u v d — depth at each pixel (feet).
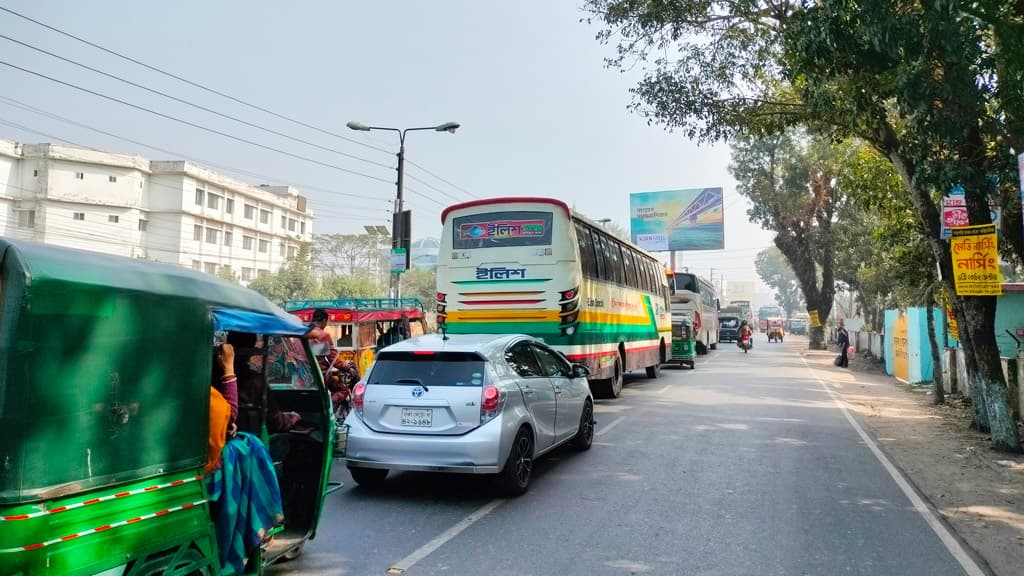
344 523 19.80
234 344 15.88
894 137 35.32
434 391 22.03
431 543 18.02
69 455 9.54
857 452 30.94
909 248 50.06
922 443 33.83
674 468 27.04
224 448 13.25
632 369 57.62
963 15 24.91
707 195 150.82
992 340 32.83
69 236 150.20
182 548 11.65
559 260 41.24
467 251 42.91
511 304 41.75
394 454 21.88
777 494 23.18
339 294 166.81
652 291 67.46
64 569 9.45
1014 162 28.76
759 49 40.22
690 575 15.79
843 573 16.05
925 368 63.16
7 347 8.88
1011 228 36.45
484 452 21.25
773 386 60.80
